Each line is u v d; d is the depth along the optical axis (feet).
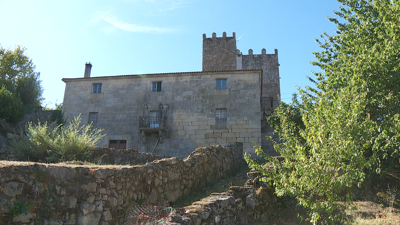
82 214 17.95
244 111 70.90
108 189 20.06
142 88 76.69
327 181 19.12
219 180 39.81
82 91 79.15
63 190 17.48
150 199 24.40
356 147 18.85
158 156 48.34
